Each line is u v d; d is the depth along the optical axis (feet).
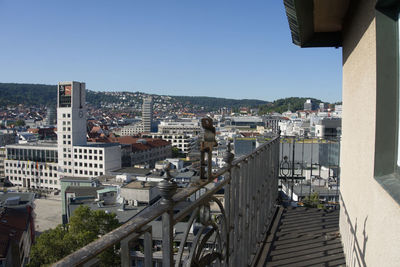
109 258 34.24
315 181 64.03
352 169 14.49
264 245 17.84
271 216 21.93
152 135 363.97
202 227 7.66
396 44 8.94
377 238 9.07
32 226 113.80
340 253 16.70
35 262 63.82
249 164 14.20
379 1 8.83
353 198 14.06
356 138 13.52
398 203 6.80
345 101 17.24
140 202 110.73
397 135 8.87
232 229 10.89
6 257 76.43
